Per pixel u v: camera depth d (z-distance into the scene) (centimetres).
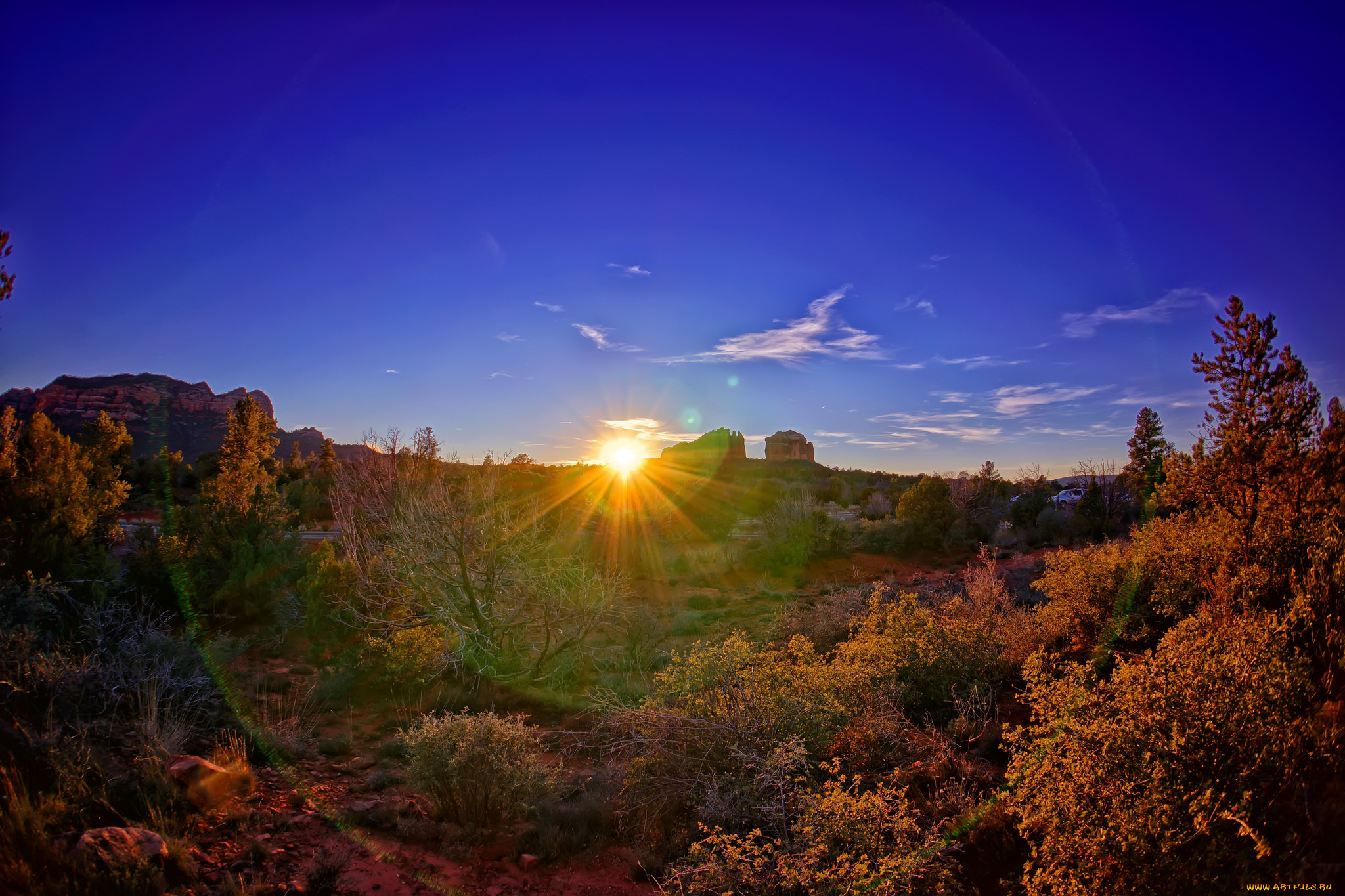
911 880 388
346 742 757
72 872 389
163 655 788
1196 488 735
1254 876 298
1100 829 355
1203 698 375
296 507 3181
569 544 1451
